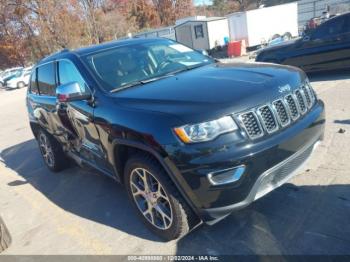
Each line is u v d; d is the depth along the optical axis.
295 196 3.66
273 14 24.31
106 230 3.84
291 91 3.25
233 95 2.96
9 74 34.00
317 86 8.37
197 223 3.28
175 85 3.42
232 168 2.76
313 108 3.52
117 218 4.03
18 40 48.00
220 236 3.29
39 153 7.49
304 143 3.22
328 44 8.96
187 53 4.63
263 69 3.59
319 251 2.88
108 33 47.81
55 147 5.60
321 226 3.15
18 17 46.59
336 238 2.98
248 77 3.34
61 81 4.62
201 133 2.77
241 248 3.09
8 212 4.84
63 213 4.46
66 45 45.19
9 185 5.90
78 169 5.85
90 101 3.79
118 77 3.91
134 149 3.35
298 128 3.14
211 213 2.94
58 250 3.67
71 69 4.29
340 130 5.11
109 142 3.53
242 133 2.83
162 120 2.92
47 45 45.97
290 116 3.17
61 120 4.72
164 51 4.50
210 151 2.76
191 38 26.25
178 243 3.33
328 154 4.47
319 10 29.81
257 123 2.91
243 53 21.44
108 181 5.09
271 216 3.42
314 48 9.24
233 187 2.80
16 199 5.25
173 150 2.85
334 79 8.80
